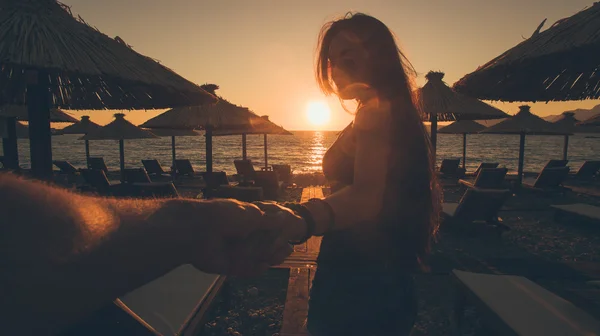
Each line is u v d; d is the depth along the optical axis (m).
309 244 6.07
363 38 1.15
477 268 5.22
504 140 129.12
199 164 40.38
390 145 1.00
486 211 6.84
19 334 0.23
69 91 5.57
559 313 2.85
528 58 3.11
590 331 2.59
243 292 4.66
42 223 0.25
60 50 3.39
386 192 1.02
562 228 7.89
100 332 0.78
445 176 17.03
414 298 1.34
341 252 1.19
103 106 5.75
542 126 13.90
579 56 2.93
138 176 10.73
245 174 14.40
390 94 1.12
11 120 12.74
